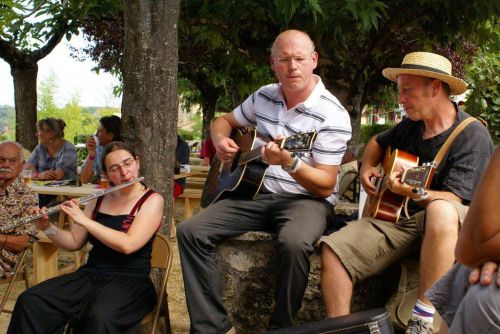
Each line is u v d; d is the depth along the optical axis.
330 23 5.75
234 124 3.95
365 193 3.71
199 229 3.41
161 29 3.80
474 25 6.43
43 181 6.30
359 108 7.20
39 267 4.78
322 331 2.62
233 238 3.55
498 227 1.87
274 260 3.54
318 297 3.50
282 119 3.61
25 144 7.94
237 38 6.85
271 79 9.11
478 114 6.88
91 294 3.37
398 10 6.23
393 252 3.21
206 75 10.52
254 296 3.60
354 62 6.71
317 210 3.38
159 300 3.46
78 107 26.44
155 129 3.86
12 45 7.62
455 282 2.12
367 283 3.48
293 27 5.95
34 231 4.08
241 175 3.54
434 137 3.27
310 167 3.31
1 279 4.02
